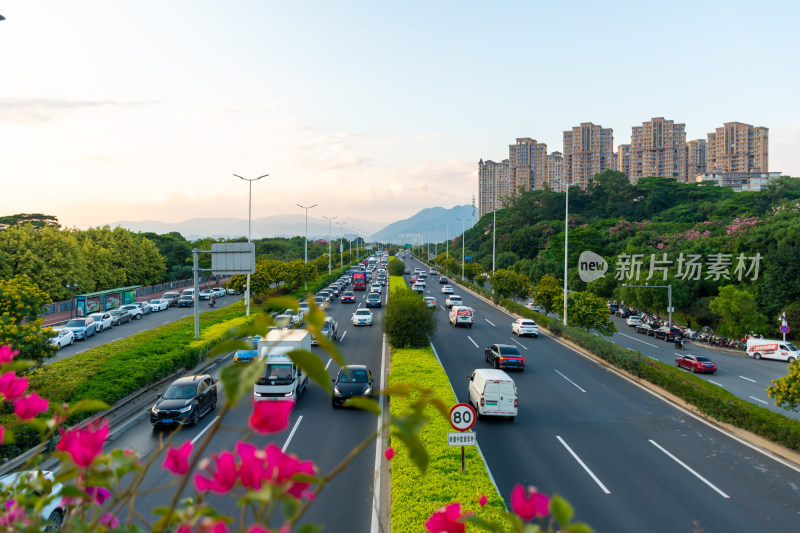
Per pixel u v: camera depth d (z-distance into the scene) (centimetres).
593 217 9706
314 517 1044
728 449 1519
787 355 3369
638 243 6247
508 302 4981
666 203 9494
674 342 4075
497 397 1717
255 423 177
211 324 3356
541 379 2370
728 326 4072
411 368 2066
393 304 2703
